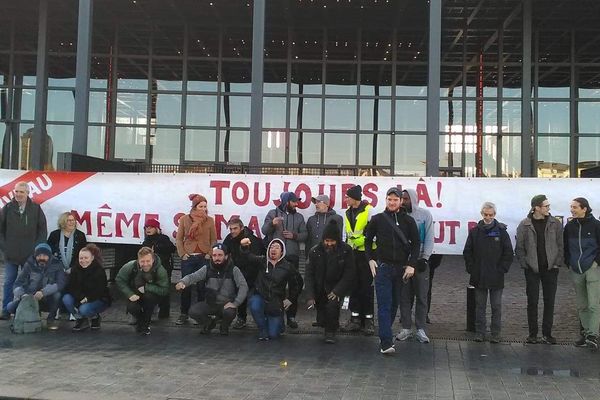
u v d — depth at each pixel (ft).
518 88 75.56
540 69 76.18
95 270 26.96
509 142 75.87
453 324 29.50
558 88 76.28
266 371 20.71
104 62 76.54
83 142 53.67
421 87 75.46
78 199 32.27
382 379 19.90
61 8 68.64
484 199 29.71
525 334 27.32
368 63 75.15
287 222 28.45
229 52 76.48
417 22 70.03
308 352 23.58
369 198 30.55
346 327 27.32
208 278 26.37
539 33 72.95
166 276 26.50
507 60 75.41
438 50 53.36
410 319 25.82
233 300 26.30
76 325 27.02
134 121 76.59
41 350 23.27
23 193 28.40
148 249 26.14
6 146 76.89
